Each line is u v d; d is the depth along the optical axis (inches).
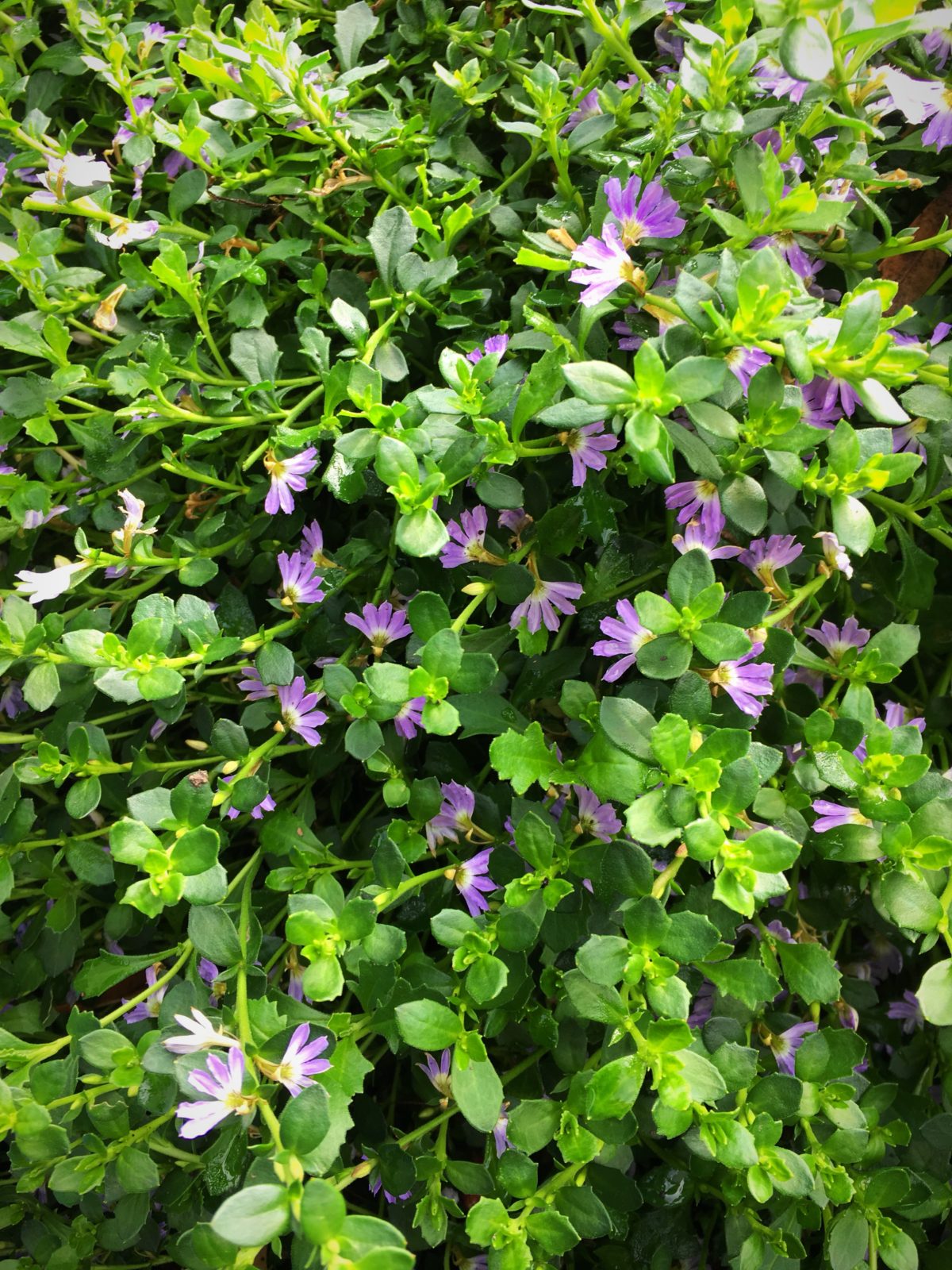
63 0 17.3
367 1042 14.5
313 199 15.6
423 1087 14.2
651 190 13.1
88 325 17.2
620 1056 11.1
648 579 14.1
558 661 14.0
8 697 17.1
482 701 13.3
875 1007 15.1
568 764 11.8
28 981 14.5
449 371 12.2
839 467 11.2
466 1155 16.2
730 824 11.1
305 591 14.4
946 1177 12.6
